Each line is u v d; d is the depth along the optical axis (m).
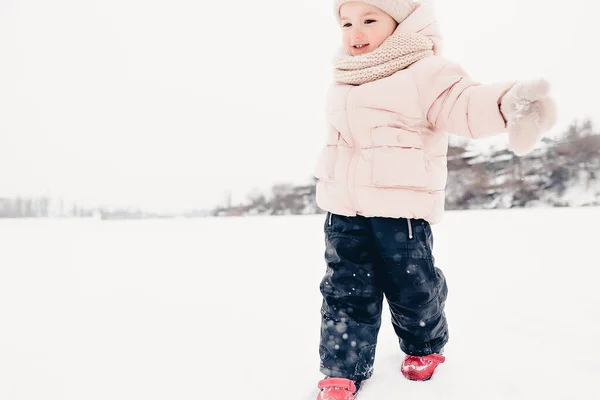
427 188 1.67
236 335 2.31
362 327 1.67
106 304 3.08
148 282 3.85
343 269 1.71
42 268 4.75
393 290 1.70
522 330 2.19
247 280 3.82
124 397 1.65
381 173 1.64
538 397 1.52
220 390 1.68
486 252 4.64
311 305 2.90
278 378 1.77
